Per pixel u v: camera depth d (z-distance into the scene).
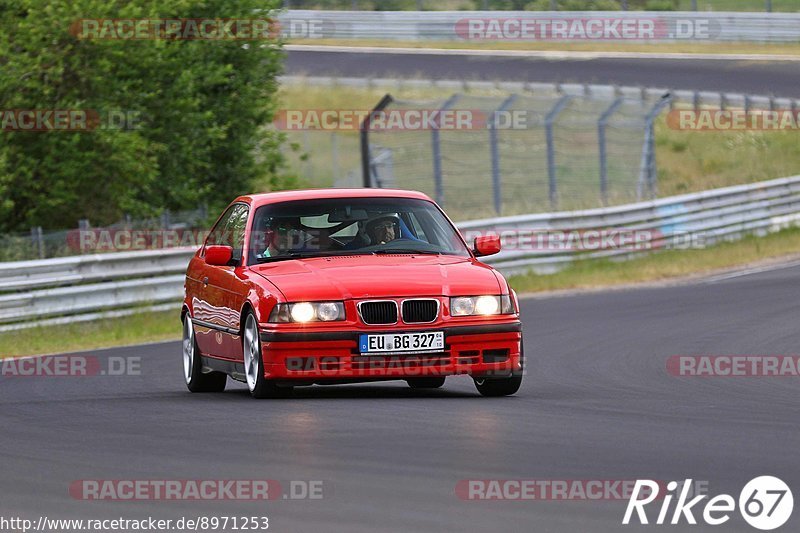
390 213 32.38
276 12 85.19
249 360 30.08
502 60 151.50
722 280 68.31
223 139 83.12
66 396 33.03
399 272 29.48
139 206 74.88
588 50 155.62
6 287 54.03
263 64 86.19
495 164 88.88
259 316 29.03
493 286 29.53
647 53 153.50
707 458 20.95
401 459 21.00
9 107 70.31
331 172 122.38
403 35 161.00
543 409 27.39
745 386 32.44
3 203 68.56
